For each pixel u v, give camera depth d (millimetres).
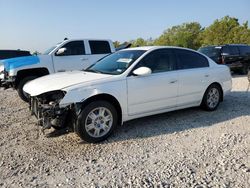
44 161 4254
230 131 5480
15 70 8977
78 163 4176
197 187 3469
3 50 16797
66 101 4738
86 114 4855
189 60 6562
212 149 4602
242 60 16047
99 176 3779
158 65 5945
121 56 6125
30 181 3670
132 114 5496
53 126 4902
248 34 49406
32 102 5359
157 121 6215
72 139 5152
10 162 4219
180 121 6199
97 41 11102
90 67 6277
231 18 57656
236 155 4359
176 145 4816
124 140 5094
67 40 10484
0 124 6102
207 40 58531
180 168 3961
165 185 3521
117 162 4191
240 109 7219
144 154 4465
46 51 10633
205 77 6707
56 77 5582
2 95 10148
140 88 5500
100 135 5031
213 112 6941
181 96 6246
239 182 3574
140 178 3697
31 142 5020
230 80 7410
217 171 3867
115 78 5262
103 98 5168
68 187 3516
